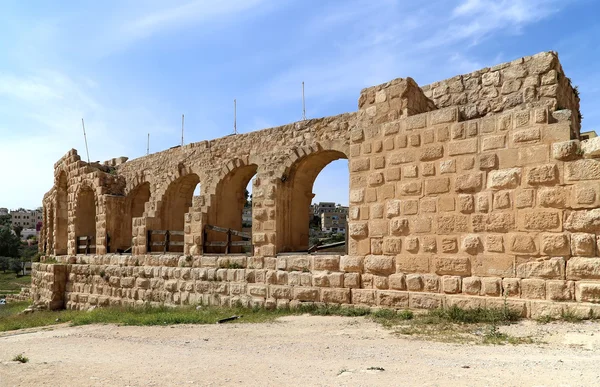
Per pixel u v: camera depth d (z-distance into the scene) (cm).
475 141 1276
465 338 980
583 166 1103
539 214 1154
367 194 1484
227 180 2211
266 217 1859
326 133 1855
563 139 1140
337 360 812
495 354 805
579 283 1084
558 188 1134
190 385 658
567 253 1109
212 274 1928
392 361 782
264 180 1912
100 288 2480
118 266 2395
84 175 2891
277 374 712
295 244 1934
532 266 1152
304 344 1000
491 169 1242
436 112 1356
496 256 1211
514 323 1098
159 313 1745
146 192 2831
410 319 1260
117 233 2698
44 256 3322
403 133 1420
